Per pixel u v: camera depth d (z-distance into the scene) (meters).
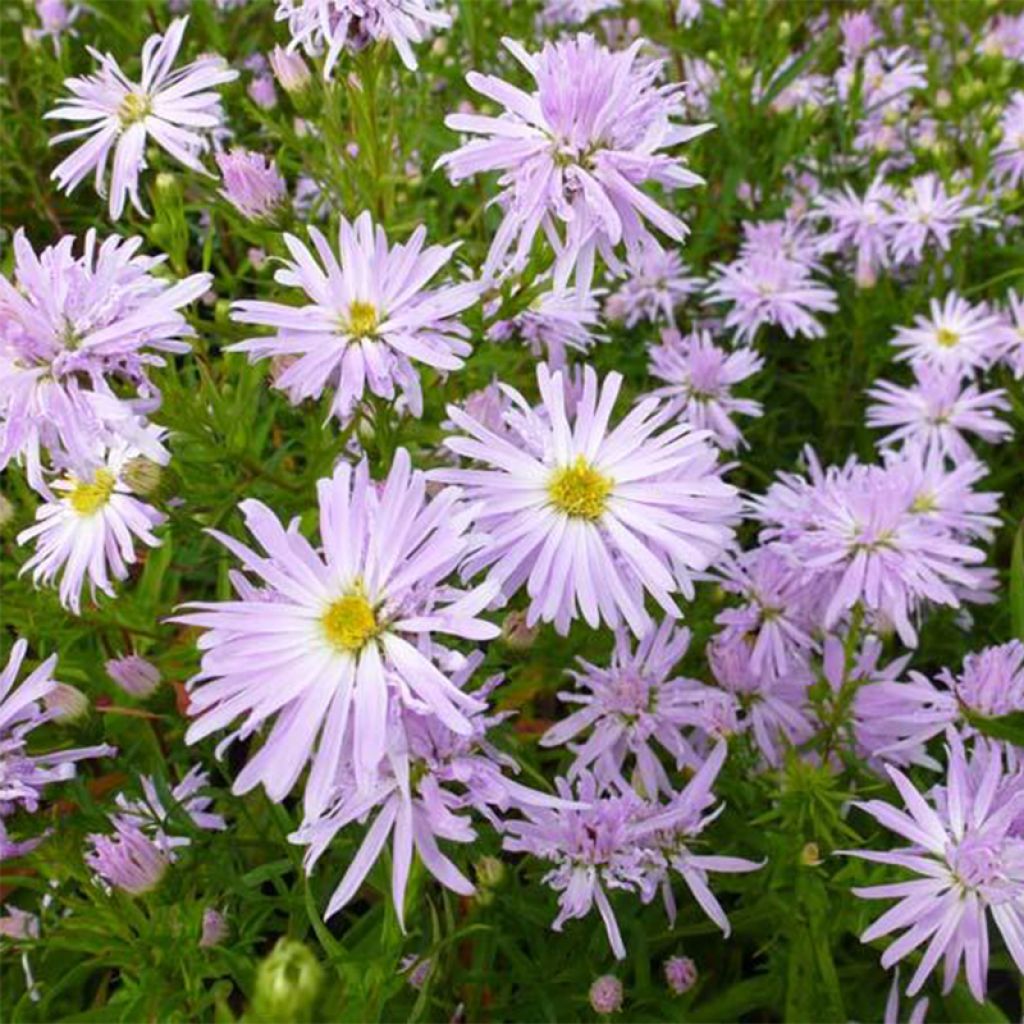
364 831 0.17
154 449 0.18
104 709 0.20
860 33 0.37
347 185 0.23
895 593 0.21
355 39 0.21
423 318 0.18
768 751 0.21
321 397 0.21
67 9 0.37
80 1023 0.18
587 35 0.18
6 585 0.22
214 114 0.23
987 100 0.34
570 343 0.26
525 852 0.20
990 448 0.29
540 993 0.19
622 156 0.18
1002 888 0.16
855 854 0.17
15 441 0.17
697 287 0.34
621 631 0.20
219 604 0.14
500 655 0.18
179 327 0.17
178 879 0.17
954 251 0.33
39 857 0.18
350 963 0.16
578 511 0.17
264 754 0.14
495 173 0.28
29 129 0.34
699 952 0.22
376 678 0.14
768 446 0.30
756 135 0.36
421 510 0.15
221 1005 0.13
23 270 0.17
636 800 0.18
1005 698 0.20
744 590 0.22
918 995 0.20
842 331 0.32
